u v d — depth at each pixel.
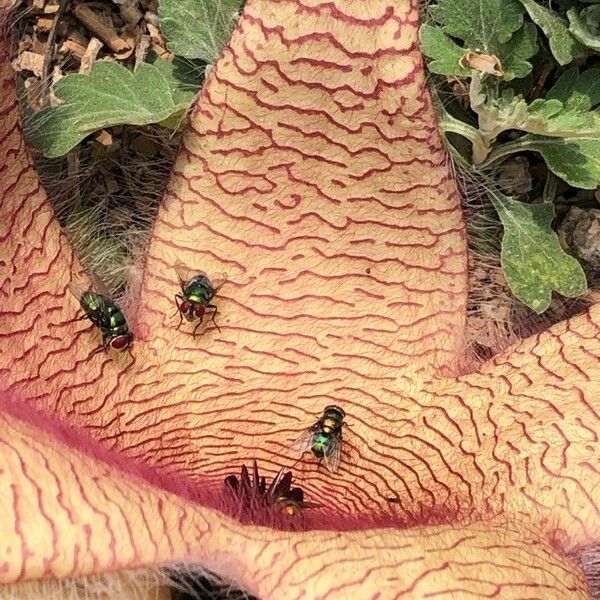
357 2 0.09
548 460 0.10
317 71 0.09
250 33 0.09
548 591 0.09
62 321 0.10
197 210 0.10
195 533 0.08
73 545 0.07
